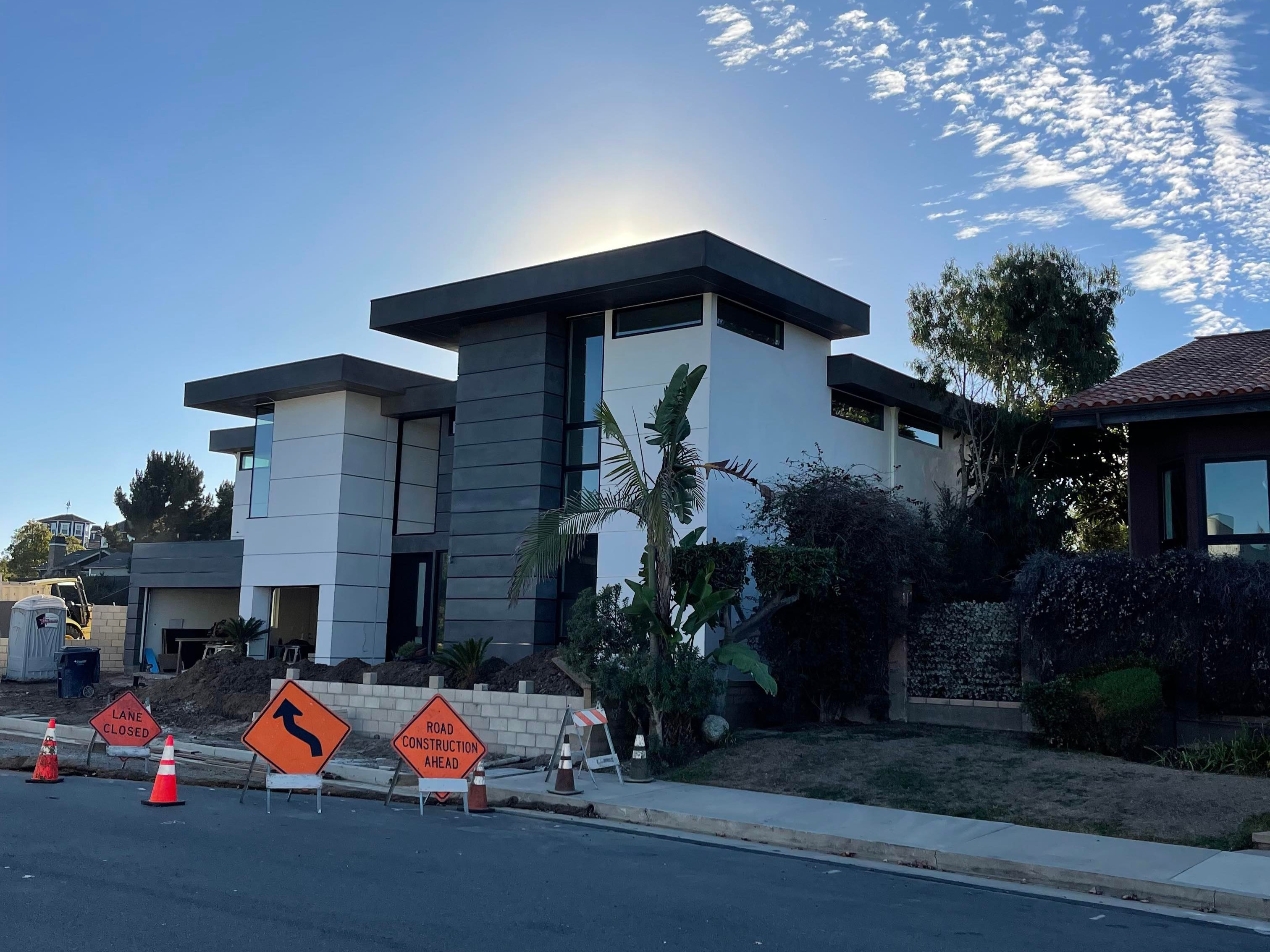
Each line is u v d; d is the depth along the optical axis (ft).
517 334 68.80
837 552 56.59
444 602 80.94
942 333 77.30
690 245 58.70
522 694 51.60
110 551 212.02
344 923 21.54
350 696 58.54
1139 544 56.18
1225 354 61.00
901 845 32.78
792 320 69.31
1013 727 53.57
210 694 67.62
